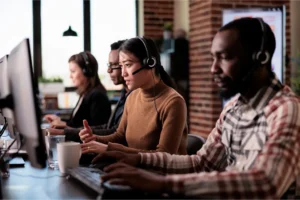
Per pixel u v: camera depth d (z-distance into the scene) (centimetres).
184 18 657
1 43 622
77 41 650
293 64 568
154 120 199
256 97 132
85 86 314
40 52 636
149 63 195
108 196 119
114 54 255
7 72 154
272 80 132
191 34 622
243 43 127
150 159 156
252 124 133
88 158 187
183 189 111
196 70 609
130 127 211
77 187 145
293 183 124
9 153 187
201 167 155
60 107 602
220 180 109
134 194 117
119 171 117
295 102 124
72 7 648
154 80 201
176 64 625
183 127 194
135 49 196
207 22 577
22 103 133
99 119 300
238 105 141
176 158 157
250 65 128
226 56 128
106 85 643
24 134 134
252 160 130
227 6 572
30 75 127
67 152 165
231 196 108
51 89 620
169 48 625
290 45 579
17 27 627
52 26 641
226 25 131
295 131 117
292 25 584
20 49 134
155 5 674
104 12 661
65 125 279
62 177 161
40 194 136
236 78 129
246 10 543
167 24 646
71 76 318
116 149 181
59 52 642
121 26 670
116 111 258
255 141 131
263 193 108
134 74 197
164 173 155
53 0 640
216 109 576
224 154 151
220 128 153
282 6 541
